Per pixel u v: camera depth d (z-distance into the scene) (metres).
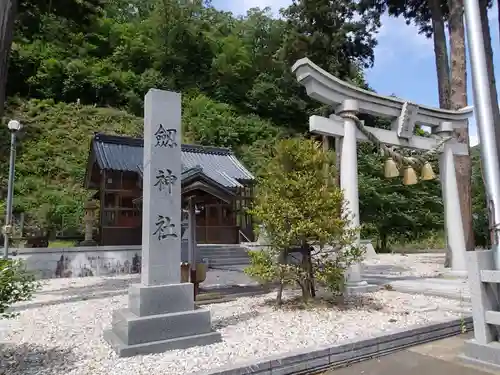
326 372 4.10
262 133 33.44
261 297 7.78
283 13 22.62
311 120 8.12
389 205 21.05
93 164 17.31
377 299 7.23
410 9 16.61
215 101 38.25
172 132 5.25
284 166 6.59
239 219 18.91
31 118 29.05
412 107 9.38
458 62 13.02
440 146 9.98
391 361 4.38
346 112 8.52
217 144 31.16
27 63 33.19
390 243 21.50
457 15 13.07
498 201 4.35
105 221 15.49
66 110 31.27
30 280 4.50
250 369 3.74
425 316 5.91
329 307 6.50
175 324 4.60
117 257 12.41
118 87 36.28
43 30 36.06
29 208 20.20
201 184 7.48
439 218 21.97
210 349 4.45
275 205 6.32
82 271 11.81
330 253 6.63
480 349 4.12
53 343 4.82
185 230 11.72
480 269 4.23
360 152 22.95
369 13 17.69
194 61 42.53
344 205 7.20
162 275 4.80
